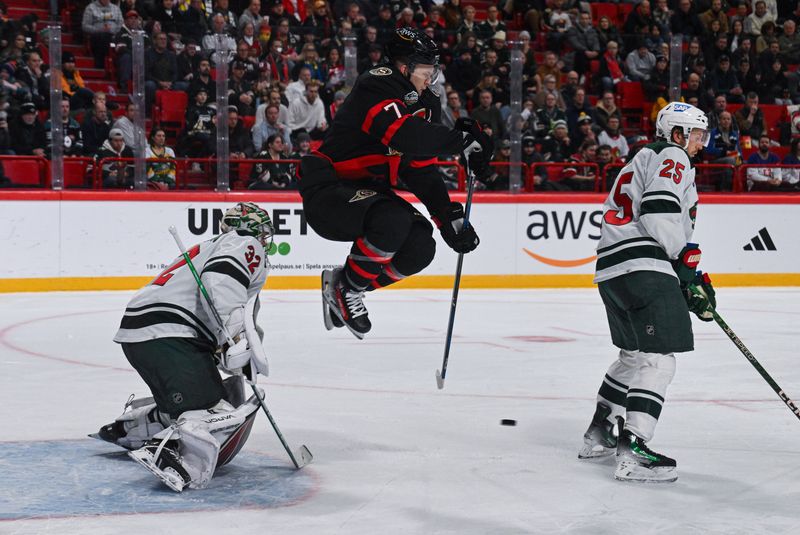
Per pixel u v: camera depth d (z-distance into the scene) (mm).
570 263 27297
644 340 8109
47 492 7461
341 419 10422
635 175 8359
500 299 23875
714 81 31438
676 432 9984
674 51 28391
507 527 6734
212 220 24719
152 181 24578
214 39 25375
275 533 6539
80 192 23547
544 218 26984
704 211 27812
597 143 28781
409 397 11766
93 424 10016
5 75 24047
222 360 7953
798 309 22359
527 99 27938
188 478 7512
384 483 7867
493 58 27219
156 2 27984
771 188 29266
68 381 12594
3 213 22969
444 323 19094
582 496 7562
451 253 26344
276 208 25078
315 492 7562
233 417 7762
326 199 8688
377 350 15578
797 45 33812
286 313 20250
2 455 8633
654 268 8188
